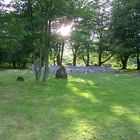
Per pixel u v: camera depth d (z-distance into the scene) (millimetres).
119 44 39531
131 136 8031
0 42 18875
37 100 13281
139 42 38375
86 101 13141
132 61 56344
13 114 10344
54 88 17750
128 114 10469
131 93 15891
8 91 16141
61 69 24891
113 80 23891
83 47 45688
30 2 20047
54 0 19703
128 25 37719
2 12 17984
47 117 9930
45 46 21703
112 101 13211
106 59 49875
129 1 38594
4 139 7656
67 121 9422
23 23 19547
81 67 37344
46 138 7766
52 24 21188
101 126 8891
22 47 21828
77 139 7703
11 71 35031
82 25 39156
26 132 8250
